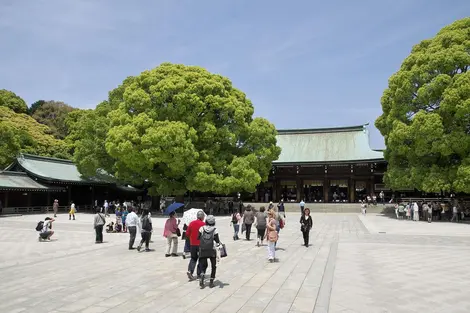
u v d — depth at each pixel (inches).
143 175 1721.2
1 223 1311.5
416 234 982.4
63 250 718.5
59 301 377.4
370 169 2202.3
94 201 2178.9
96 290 418.3
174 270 526.6
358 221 1427.2
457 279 470.3
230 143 1706.4
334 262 586.6
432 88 1381.6
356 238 900.6
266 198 2336.4
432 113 1370.6
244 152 1818.4
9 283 451.8
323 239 882.8
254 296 395.2
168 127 1535.4
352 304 368.2
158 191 1679.4
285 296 395.2
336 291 415.2
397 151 1541.6
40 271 521.0
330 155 2330.2
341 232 1037.8
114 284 444.8
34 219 1493.6
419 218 1536.7
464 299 385.4
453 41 1433.3
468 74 1307.8
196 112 1651.1
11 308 355.6
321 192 2374.5
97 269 534.3
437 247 747.4
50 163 2150.6
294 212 2011.6
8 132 2190.0
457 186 1317.7
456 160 1433.3
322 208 2046.0
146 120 1585.9
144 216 709.3
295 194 2394.2
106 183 2186.3
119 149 1572.3
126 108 1694.1
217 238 437.4
